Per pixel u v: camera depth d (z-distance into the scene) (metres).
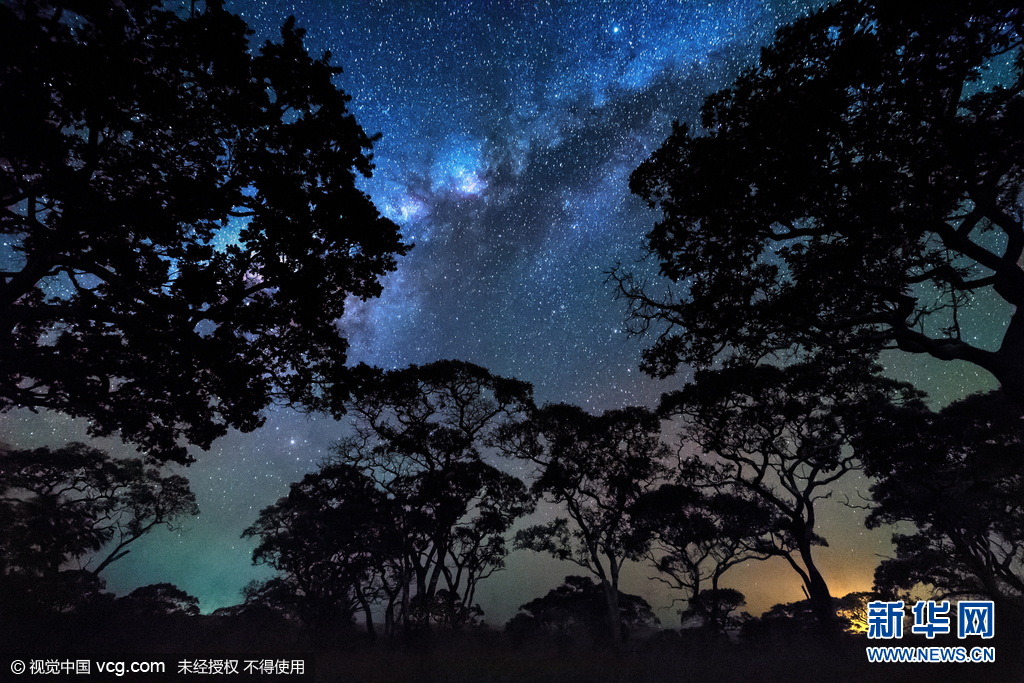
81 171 12.50
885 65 10.73
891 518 27.12
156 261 15.30
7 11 10.46
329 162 13.98
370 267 15.78
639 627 30.70
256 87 13.02
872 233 12.49
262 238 14.21
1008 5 10.05
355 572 30.38
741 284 13.43
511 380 28.12
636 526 29.11
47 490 25.38
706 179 12.09
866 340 13.19
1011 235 11.68
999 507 20.70
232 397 15.80
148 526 29.67
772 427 23.83
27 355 13.73
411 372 26.72
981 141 11.06
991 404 21.38
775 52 11.47
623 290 14.56
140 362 14.95
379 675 13.99
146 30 11.88
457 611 24.23
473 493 29.23
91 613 16.00
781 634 23.17
